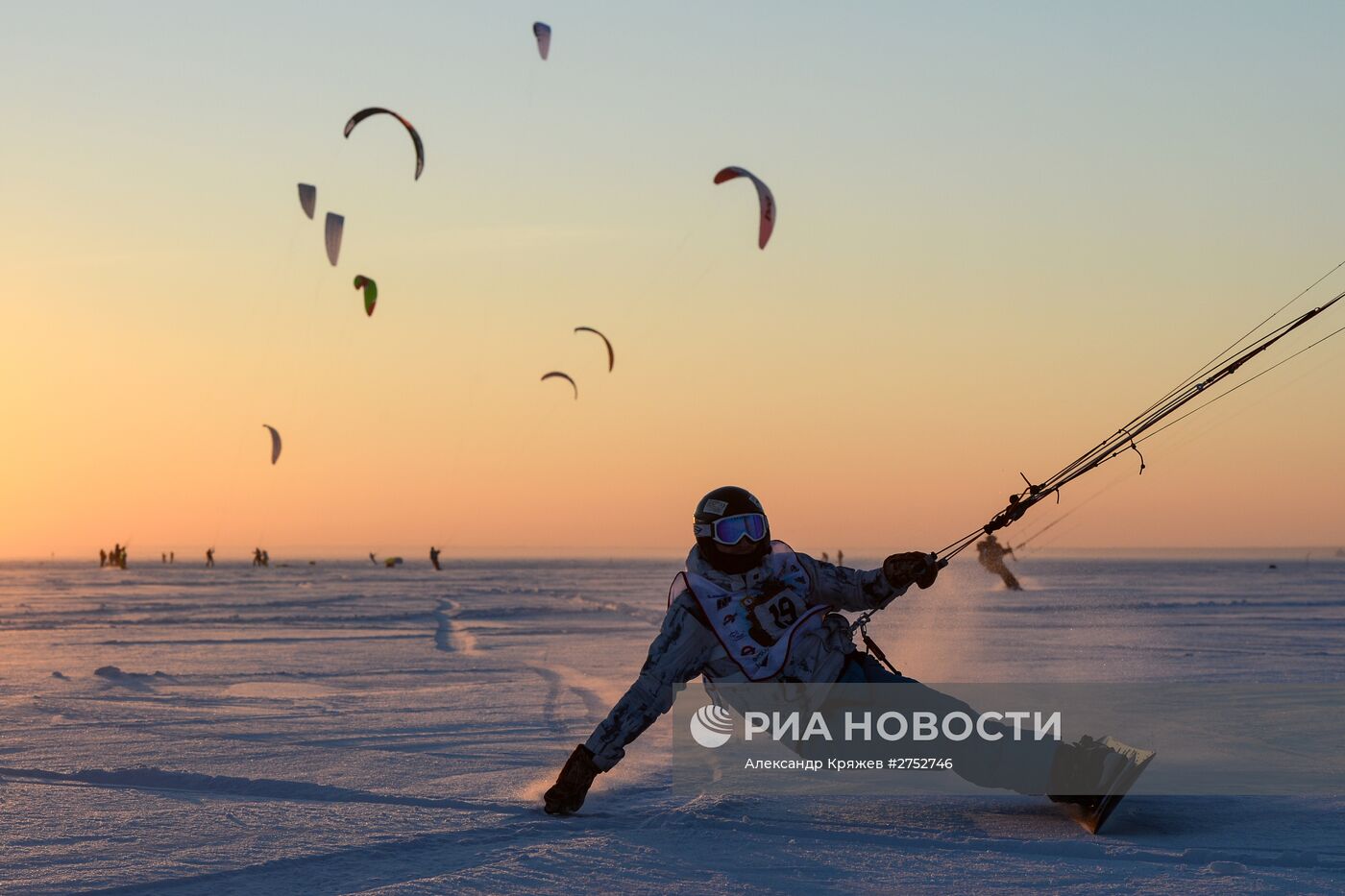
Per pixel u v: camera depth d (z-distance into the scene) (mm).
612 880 3438
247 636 18016
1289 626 19125
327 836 4020
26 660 13148
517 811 4562
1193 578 61156
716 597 4418
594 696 9109
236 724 7332
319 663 12617
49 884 3393
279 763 5758
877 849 3867
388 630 19438
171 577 75625
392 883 3436
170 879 3465
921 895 3260
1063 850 3834
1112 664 11930
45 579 72188
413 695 9195
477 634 18016
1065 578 60406
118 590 48812
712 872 3529
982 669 11258
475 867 3596
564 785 4477
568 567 131500
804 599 4441
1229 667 11461
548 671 11461
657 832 4133
